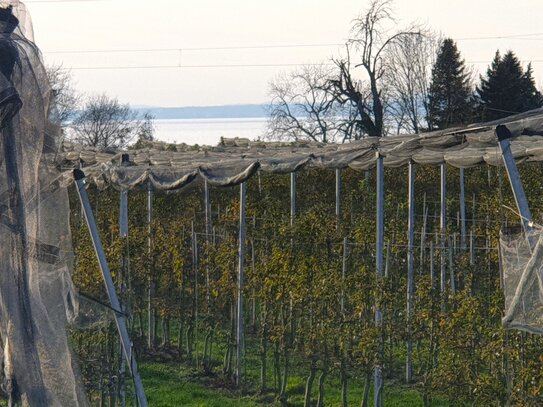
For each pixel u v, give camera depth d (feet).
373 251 77.41
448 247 85.15
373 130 235.40
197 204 111.14
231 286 71.97
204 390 68.08
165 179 72.74
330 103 242.17
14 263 23.30
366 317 61.36
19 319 23.25
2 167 23.20
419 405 62.23
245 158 80.18
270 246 81.46
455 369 51.49
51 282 23.76
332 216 84.48
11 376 23.47
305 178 120.47
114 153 100.94
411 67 259.80
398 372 70.85
